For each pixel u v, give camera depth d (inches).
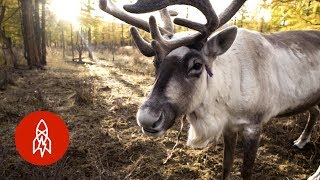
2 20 170.4
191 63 29.2
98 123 65.6
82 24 261.0
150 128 27.3
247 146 37.6
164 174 45.4
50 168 40.6
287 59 40.6
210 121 34.9
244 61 36.4
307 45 43.8
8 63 161.6
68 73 139.3
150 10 28.0
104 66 185.9
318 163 49.2
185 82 29.0
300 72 41.4
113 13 34.0
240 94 36.1
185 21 30.0
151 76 135.8
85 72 147.0
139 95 93.6
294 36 44.4
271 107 39.1
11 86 99.2
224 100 35.4
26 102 79.3
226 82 34.8
